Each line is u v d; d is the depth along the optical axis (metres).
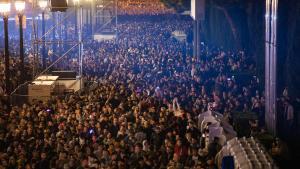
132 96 33.38
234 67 46.75
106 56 58.66
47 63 50.59
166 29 90.94
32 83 38.56
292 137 31.55
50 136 25.64
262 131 26.58
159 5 82.31
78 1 45.84
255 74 45.06
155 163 22.00
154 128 25.92
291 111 32.16
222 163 20.38
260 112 33.75
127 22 92.50
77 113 28.97
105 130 25.41
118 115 28.83
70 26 72.25
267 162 19.41
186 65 48.59
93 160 22.25
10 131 26.64
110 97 33.44
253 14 51.19
